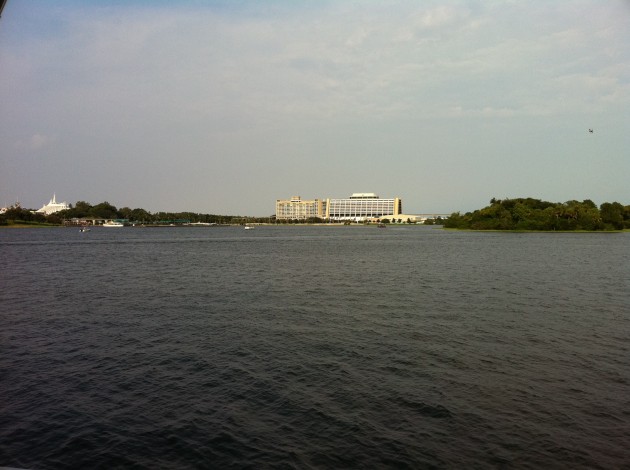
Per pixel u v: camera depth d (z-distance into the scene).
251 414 20.41
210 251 125.12
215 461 16.88
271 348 29.91
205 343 31.17
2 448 17.75
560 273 69.75
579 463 16.56
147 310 42.44
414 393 22.47
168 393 22.70
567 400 21.69
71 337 32.97
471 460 16.77
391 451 17.36
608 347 30.06
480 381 24.05
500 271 72.69
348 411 20.58
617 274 68.25
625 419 19.78
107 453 17.42
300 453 17.30
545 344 30.73
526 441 18.03
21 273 73.31
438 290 53.53
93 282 62.06
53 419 20.03
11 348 30.27
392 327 35.44
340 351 29.23
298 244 159.38
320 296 49.72
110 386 23.62
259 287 56.75
